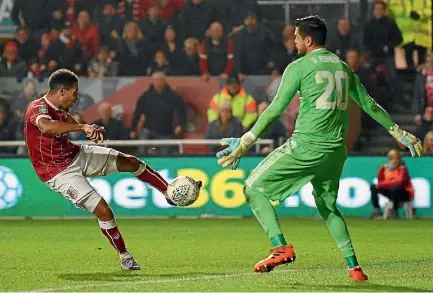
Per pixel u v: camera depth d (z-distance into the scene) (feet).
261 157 149.89
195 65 176.86
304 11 188.55
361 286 66.95
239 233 122.72
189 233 122.72
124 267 78.89
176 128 166.91
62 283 69.82
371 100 69.41
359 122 169.17
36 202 151.23
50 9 185.26
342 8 188.85
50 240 112.06
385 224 137.18
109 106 166.20
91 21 181.98
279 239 65.57
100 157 77.97
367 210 149.59
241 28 177.99
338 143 66.59
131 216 149.89
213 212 150.41
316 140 66.03
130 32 180.04
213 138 162.20
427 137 159.94
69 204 151.43
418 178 149.18
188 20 182.70
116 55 179.42
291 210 149.48
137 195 150.00
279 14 188.55
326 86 66.08
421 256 93.66
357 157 149.89
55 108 75.46
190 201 77.66
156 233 122.72
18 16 186.19
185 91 173.06
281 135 166.50
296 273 76.23
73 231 126.00
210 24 182.91
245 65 177.06
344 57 180.04
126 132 166.91
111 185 149.89
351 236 118.21
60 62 179.11
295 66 66.54
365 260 89.61
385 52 180.86
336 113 66.44
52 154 75.77
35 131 75.46
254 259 90.02
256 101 173.78
